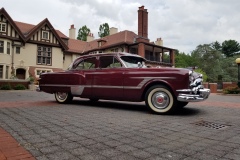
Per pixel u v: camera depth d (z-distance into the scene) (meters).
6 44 23.09
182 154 2.37
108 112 5.20
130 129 3.47
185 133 3.27
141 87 5.30
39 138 2.89
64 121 4.02
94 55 6.36
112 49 33.09
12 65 23.69
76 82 6.45
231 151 2.48
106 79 5.89
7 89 17.88
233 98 10.43
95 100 7.69
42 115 4.63
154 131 3.36
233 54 73.62
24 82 19.83
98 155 2.31
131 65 5.89
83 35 54.72
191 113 5.22
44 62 26.61
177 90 4.82
